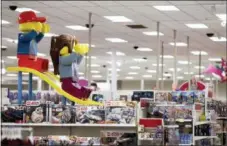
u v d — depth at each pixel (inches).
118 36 673.0
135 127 301.0
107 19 540.4
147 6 465.4
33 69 313.4
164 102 393.1
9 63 1023.6
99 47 798.5
